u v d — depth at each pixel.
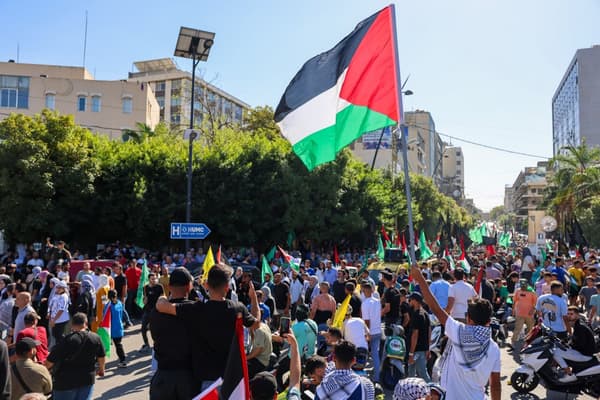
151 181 25.50
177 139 32.88
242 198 26.58
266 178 27.23
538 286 14.64
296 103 6.20
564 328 10.12
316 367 5.63
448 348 3.95
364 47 5.81
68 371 6.00
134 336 13.92
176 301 3.93
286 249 29.47
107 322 10.35
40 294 12.73
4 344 4.54
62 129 24.33
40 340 7.68
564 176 46.66
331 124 5.98
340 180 30.31
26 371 5.88
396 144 52.19
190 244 28.27
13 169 23.06
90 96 50.94
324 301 10.15
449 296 9.73
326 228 30.52
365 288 9.52
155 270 16.70
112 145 27.45
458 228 57.06
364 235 35.41
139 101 51.78
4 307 10.47
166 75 81.69
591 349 8.12
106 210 24.83
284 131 6.24
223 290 3.83
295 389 4.19
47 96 50.19
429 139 125.69
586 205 40.28
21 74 51.12
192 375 3.72
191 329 3.72
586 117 117.50
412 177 54.44
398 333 8.75
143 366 10.74
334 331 6.67
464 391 3.75
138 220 24.89
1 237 30.00
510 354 11.95
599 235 38.50
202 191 25.94
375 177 35.75
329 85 6.05
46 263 18.09
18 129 23.44
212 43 22.59
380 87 5.60
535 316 12.24
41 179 22.84
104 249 25.59
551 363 8.21
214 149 27.50
